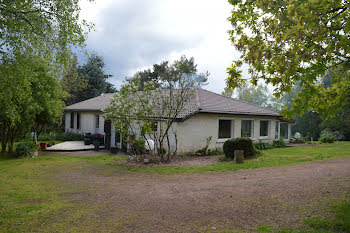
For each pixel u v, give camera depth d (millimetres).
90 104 25641
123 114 11945
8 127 14445
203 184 7695
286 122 23281
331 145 19922
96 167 11383
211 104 16344
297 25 4145
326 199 5543
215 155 14891
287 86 4824
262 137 19500
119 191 7211
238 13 5375
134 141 12234
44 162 12914
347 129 31047
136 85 12266
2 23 7133
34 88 14078
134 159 12539
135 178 9039
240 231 4211
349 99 5020
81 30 8711
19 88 7566
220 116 16266
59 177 9422
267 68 4988
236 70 5387
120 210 5516
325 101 5086
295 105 4617
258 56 4895
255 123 18891
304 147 18766
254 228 4301
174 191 6977
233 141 12523
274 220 4605
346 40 3932
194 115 14672
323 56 4195
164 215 5109
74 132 27203
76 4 8469
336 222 4270
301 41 4195
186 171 9930
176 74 12992
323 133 32688
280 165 10695
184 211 5301
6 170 10805
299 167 9891
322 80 30219
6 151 15828
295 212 4922
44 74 14398
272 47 4887
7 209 5754
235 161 11336
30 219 5121
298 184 6953
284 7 4664
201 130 15180
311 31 4203
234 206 5473
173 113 12906
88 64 38031
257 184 7250
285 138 23703
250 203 5605
